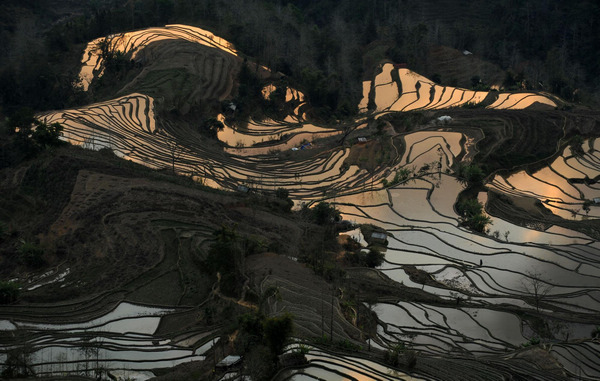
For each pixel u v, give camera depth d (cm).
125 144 9625
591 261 7131
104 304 5338
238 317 4600
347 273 6462
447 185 9225
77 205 6944
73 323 5038
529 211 8656
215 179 9006
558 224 8194
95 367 4331
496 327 5634
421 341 5319
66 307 5281
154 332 4944
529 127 11231
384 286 6262
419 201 8719
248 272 5784
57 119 10044
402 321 5684
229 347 4503
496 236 7825
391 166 9938
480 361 4653
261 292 5388
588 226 8156
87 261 6012
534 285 6394
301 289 5578
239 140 11181
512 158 10256
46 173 7656
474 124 11438
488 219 8100
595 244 7619
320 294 5541
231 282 5519
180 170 9006
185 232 6538
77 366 4319
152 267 5875
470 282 6612
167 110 11212
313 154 10638
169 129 10769
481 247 7450
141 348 4634
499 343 5347
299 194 8962
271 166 10081
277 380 3944
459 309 5956
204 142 10706
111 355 4531
